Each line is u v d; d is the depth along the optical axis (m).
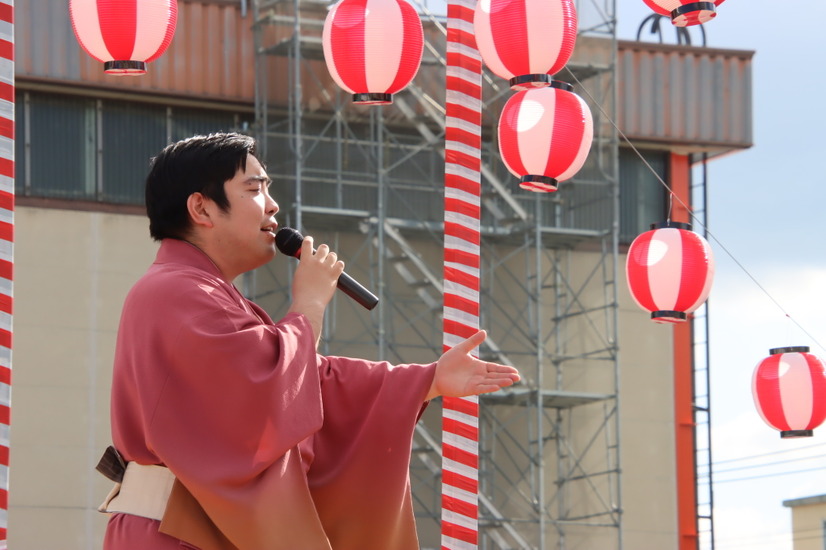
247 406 3.54
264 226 4.01
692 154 26.09
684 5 6.40
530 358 24.47
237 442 3.54
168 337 3.62
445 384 4.12
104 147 22.86
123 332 3.73
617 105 24.98
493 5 7.26
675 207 25.64
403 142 24.31
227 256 3.97
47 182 22.50
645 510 24.61
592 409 24.62
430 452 23.20
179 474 3.54
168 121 23.33
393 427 4.08
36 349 21.84
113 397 3.76
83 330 22.12
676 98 25.38
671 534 24.67
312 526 3.56
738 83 25.77
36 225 22.28
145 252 22.72
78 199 22.59
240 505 3.49
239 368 3.56
